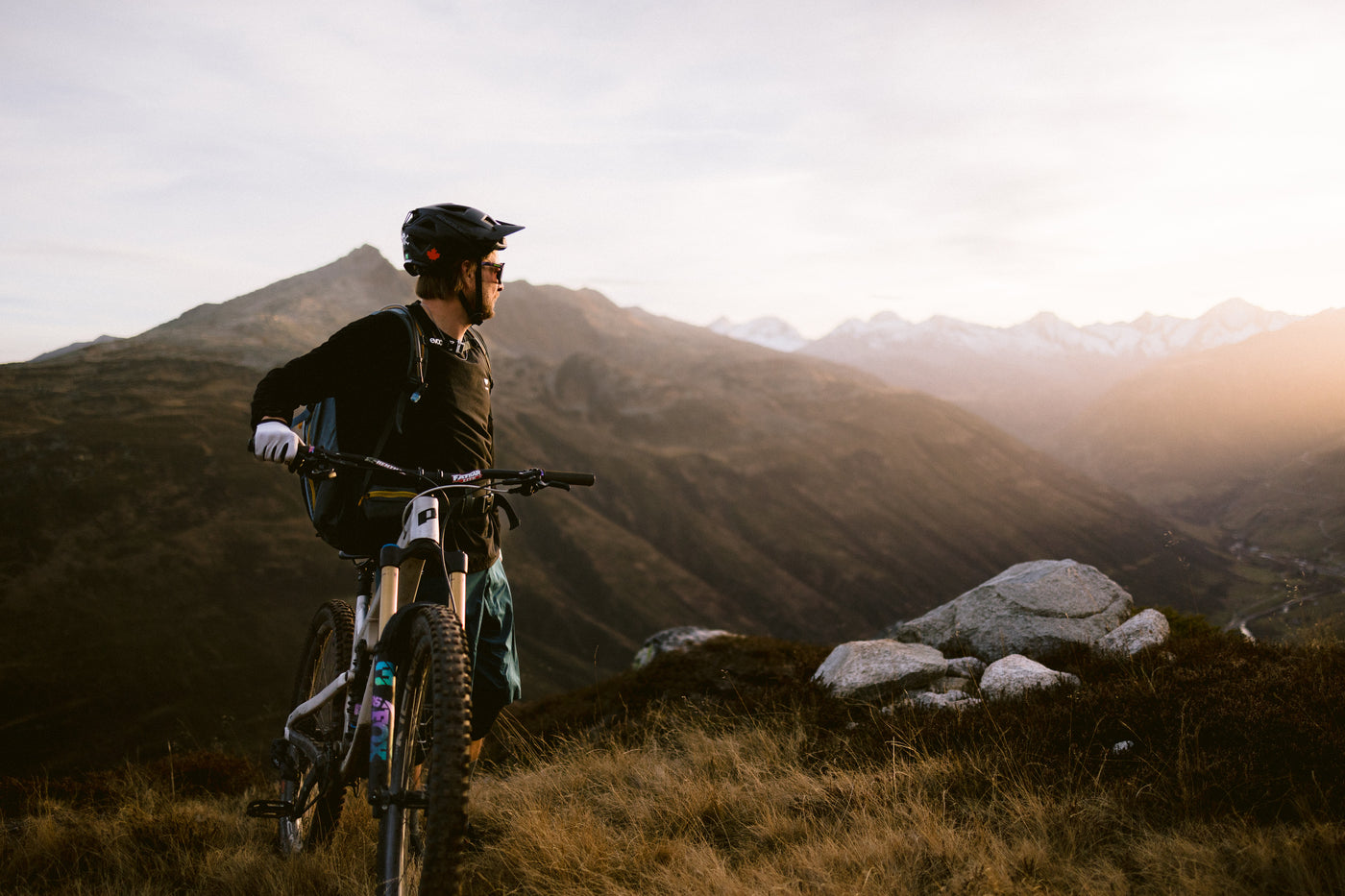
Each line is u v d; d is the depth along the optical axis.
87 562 177.88
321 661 3.79
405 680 2.72
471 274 3.09
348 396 2.97
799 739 5.32
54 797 5.77
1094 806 3.65
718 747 5.30
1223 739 4.14
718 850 3.74
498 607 3.25
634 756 5.33
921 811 3.67
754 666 8.11
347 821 3.93
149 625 160.50
